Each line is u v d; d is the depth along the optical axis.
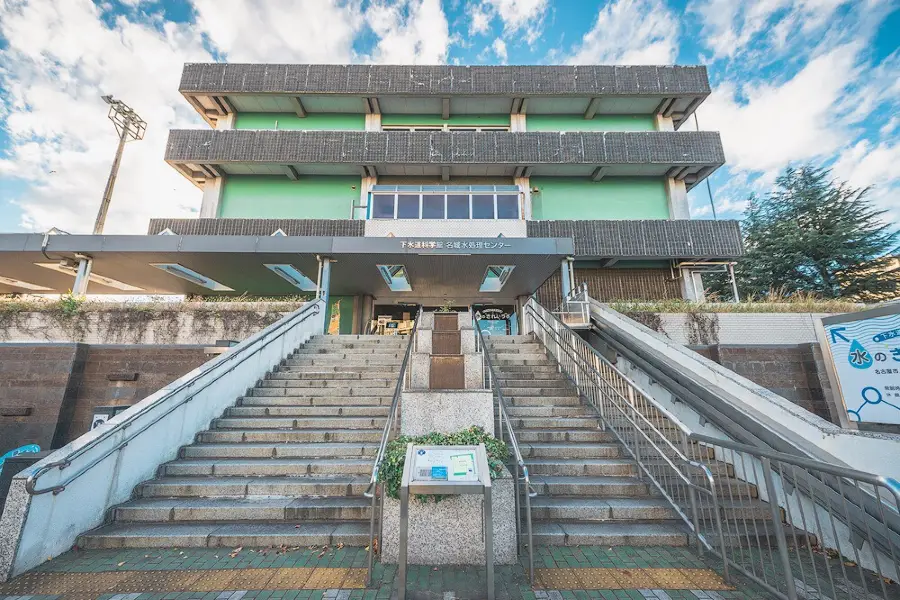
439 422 4.53
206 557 4.08
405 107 19.75
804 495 4.41
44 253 11.56
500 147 18.11
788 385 7.50
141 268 13.29
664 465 5.30
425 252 11.83
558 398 7.25
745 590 3.51
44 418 7.75
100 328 9.67
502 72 19.09
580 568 3.88
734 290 17.73
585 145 18.12
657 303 10.70
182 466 5.47
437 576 3.72
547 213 18.92
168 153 17.53
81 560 4.02
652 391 7.45
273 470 5.49
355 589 3.53
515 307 18.31
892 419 4.17
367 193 18.72
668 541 4.34
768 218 25.12
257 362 8.17
